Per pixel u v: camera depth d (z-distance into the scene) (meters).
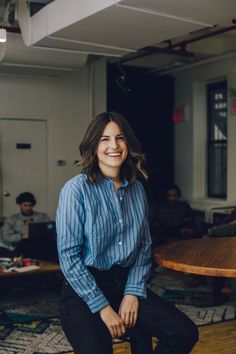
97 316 1.87
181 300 4.58
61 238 1.87
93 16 3.84
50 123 6.75
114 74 7.51
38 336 3.64
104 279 1.95
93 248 1.88
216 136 7.48
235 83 6.78
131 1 3.51
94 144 1.94
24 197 5.59
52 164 6.77
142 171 2.03
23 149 6.59
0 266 4.18
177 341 1.91
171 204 6.29
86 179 1.92
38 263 4.36
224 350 3.36
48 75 6.36
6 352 3.31
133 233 1.97
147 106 7.80
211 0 3.53
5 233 5.48
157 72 7.84
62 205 1.89
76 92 6.89
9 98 6.47
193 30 4.28
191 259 2.15
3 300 4.69
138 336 2.07
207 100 7.60
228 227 4.90
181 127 7.83
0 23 5.57
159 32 4.33
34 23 4.67
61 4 4.18
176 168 7.95
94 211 1.89
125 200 1.98
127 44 4.76
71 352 3.31
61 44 4.76
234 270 1.93
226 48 6.76
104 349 1.82
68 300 1.92
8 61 5.46
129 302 1.94
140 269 2.02
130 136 1.97
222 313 4.19
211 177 7.58
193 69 7.51
